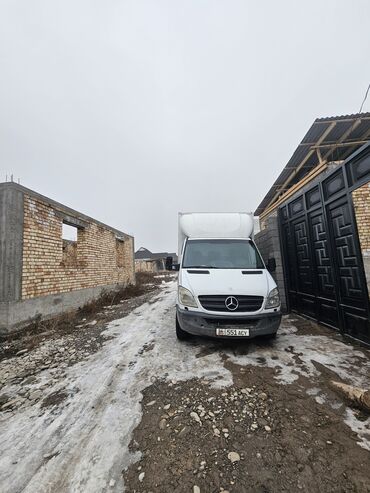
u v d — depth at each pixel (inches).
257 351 151.5
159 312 287.9
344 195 163.3
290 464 68.6
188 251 200.8
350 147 362.0
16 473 69.9
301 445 75.2
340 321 172.9
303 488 61.4
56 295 266.1
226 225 216.4
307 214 210.5
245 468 67.7
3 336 194.2
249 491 61.1
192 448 75.8
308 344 161.0
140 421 90.4
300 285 232.2
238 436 80.1
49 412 99.1
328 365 129.0
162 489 62.4
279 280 254.4
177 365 136.6
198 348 160.9
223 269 179.2
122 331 211.2
